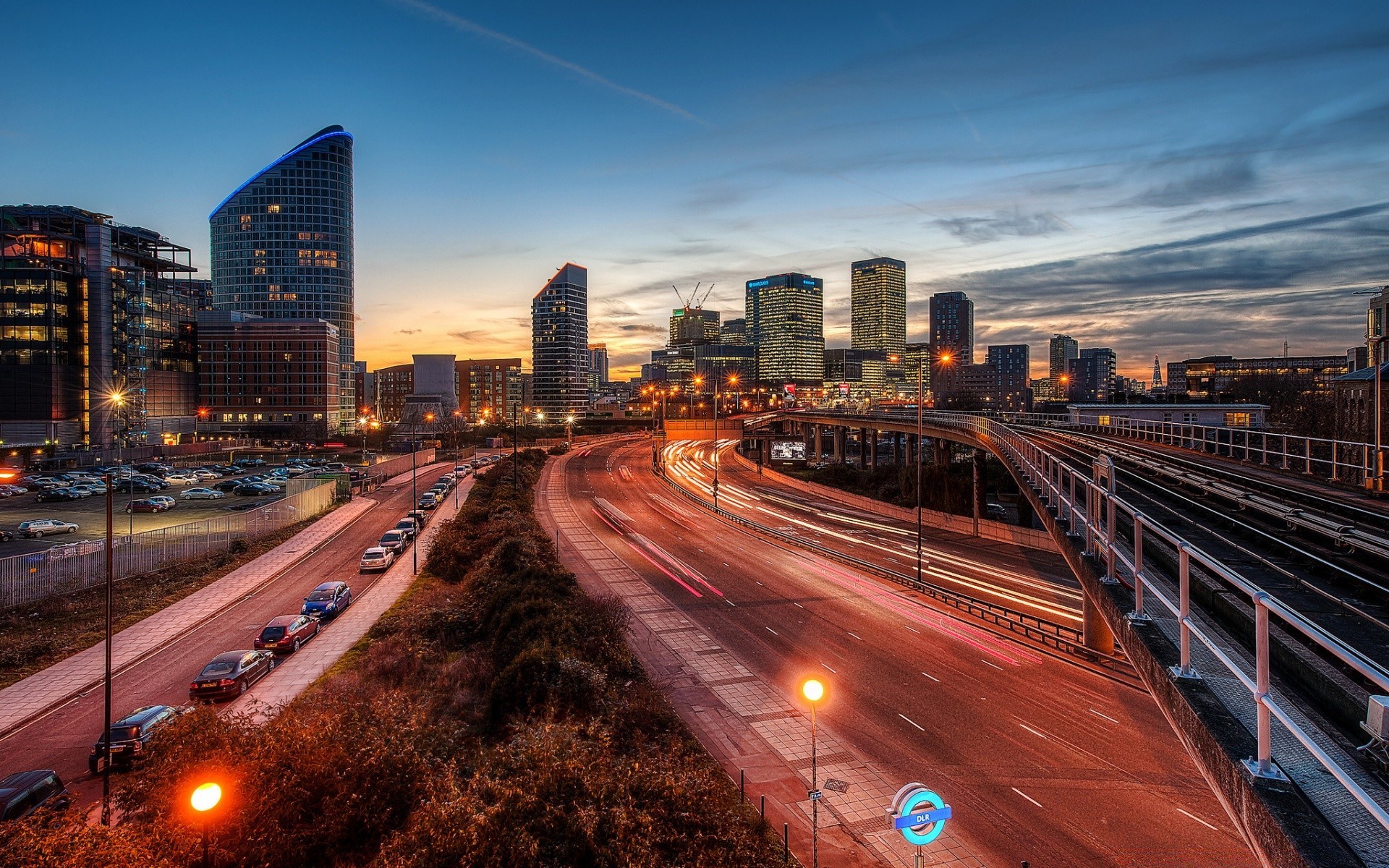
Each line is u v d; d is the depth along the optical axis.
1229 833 18.83
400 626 34.31
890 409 140.25
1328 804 6.26
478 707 26.69
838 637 35.12
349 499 76.75
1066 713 26.14
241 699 26.23
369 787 15.80
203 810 12.88
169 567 43.91
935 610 39.19
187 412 139.88
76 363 113.00
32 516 60.38
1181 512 21.55
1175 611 9.73
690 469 111.38
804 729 25.44
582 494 86.19
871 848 18.72
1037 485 30.00
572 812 14.88
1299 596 12.12
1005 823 19.59
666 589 44.41
